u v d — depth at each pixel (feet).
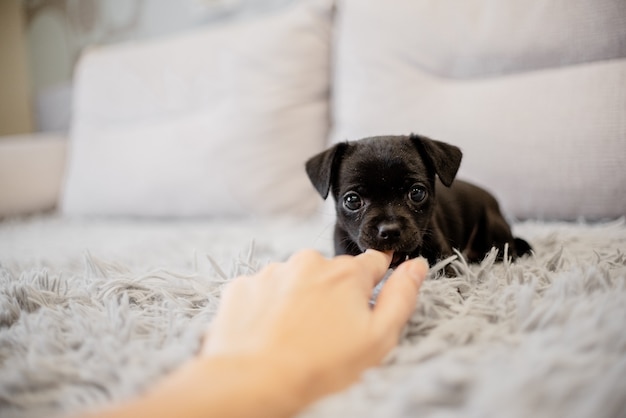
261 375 0.57
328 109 2.02
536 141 1.44
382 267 0.84
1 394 0.68
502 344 0.73
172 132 2.03
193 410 0.51
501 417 0.54
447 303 0.84
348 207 1.16
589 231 1.28
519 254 1.17
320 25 1.98
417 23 1.67
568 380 0.60
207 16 2.54
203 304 0.92
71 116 3.08
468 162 1.54
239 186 1.88
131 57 2.28
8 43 3.20
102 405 0.63
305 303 0.69
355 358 0.66
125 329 0.80
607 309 0.75
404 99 1.67
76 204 2.18
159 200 1.99
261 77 1.93
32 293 0.95
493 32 1.55
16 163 2.24
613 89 1.36
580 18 1.43
